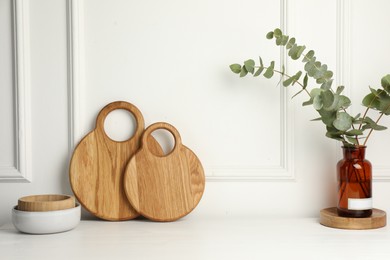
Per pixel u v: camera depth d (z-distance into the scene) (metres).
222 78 1.20
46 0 1.18
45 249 0.92
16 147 1.18
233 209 1.21
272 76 1.20
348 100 1.07
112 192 1.16
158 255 0.89
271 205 1.21
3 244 0.96
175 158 1.16
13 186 1.19
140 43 1.19
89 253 0.90
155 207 1.14
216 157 1.20
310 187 1.21
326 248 0.93
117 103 1.17
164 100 1.20
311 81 1.21
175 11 1.20
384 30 1.21
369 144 1.22
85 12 1.19
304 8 1.21
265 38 1.20
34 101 1.18
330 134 1.10
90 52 1.19
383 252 0.91
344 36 1.20
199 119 1.20
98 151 1.16
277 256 0.88
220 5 1.20
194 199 1.15
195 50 1.20
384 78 1.05
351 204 1.08
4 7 1.17
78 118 1.18
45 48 1.18
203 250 0.92
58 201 1.03
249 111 1.21
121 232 1.06
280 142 1.21
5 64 1.18
